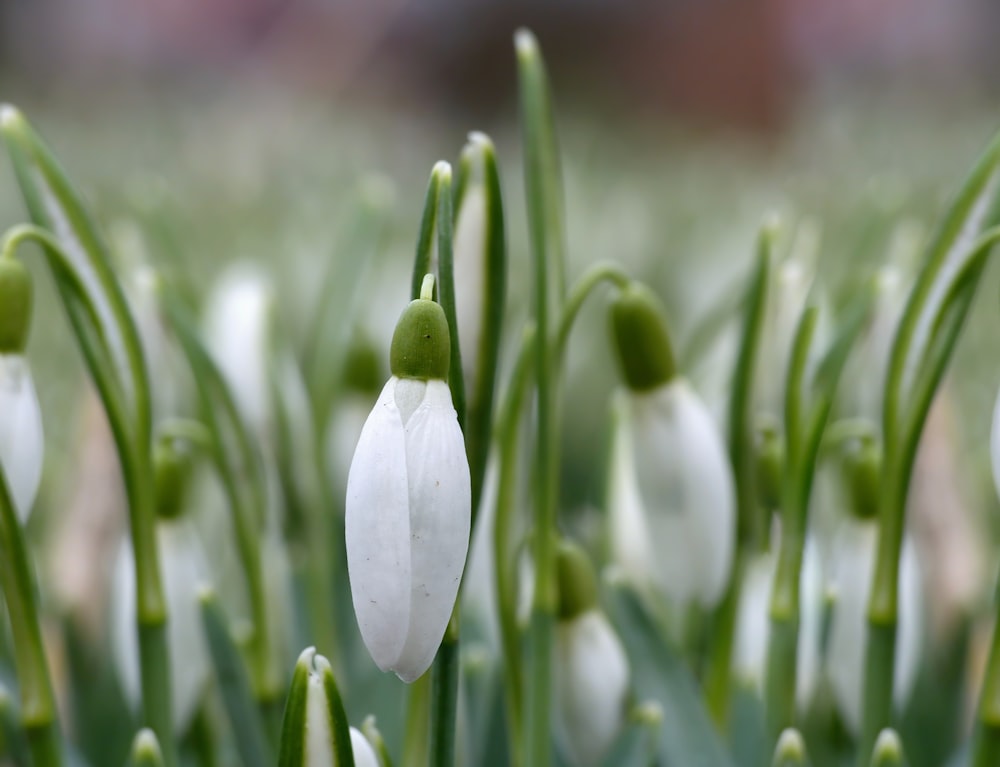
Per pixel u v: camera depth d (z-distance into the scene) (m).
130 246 0.34
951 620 0.34
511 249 0.68
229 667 0.30
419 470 0.25
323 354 0.34
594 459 0.63
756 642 0.33
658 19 1.74
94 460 0.36
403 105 1.61
